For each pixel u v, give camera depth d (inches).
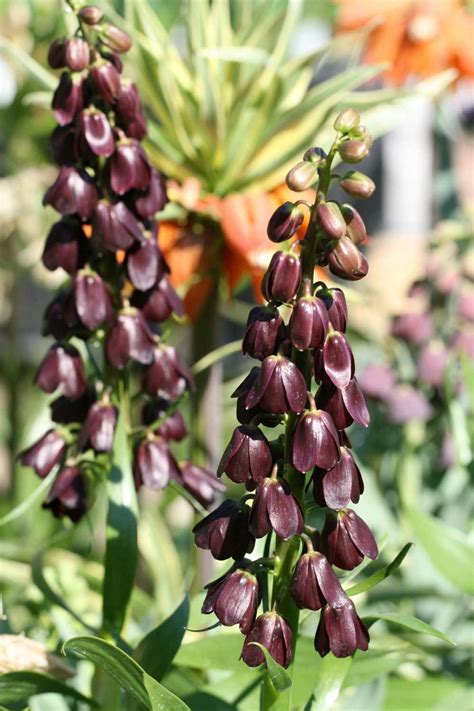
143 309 35.3
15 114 67.2
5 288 70.6
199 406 45.7
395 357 55.9
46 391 35.2
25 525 64.2
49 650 36.5
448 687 43.8
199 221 44.3
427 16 57.6
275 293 29.0
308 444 29.2
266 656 29.1
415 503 54.3
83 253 34.4
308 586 29.5
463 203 60.4
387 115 44.2
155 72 43.9
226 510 30.2
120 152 33.9
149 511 58.6
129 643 37.5
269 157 44.3
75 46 33.4
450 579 42.6
